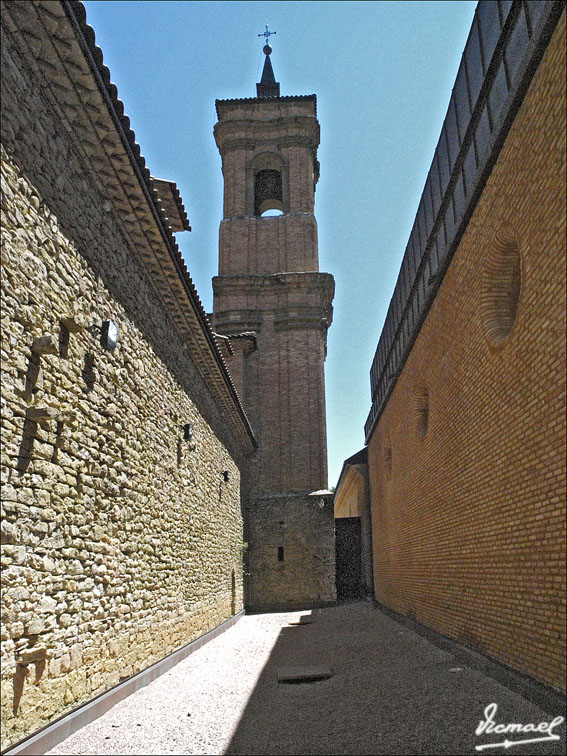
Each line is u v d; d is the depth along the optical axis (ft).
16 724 20.18
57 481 24.26
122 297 33.32
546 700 22.63
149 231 34.47
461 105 33.40
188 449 48.39
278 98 116.26
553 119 21.86
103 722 25.73
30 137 23.11
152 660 35.96
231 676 36.47
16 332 21.34
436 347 41.16
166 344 42.86
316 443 98.84
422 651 40.16
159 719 26.25
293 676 34.04
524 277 25.21
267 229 110.52
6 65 21.40
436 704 25.81
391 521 65.92
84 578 26.61
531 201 24.08
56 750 21.80
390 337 61.93
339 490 126.41
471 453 33.73
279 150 115.75
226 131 116.26
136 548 34.01
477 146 30.96
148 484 36.73
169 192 40.24
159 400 40.14
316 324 104.12
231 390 62.69
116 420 31.45
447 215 37.17
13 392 21.01
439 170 38.60
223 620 63.77
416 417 49.70
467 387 34.06
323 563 91.76
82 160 28.02
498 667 28.45
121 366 32.60
